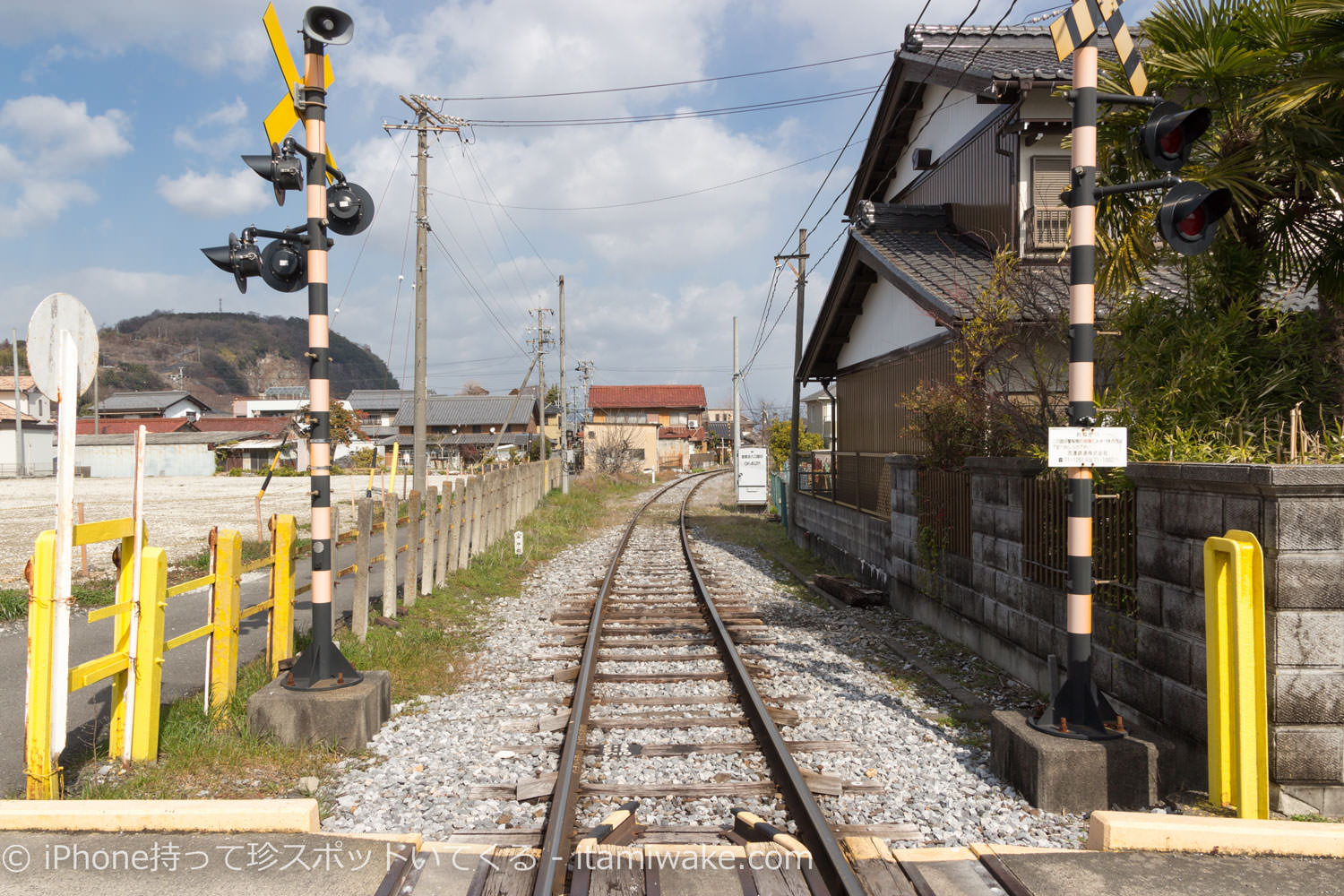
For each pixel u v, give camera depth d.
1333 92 5.77
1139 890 3.40
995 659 7.68
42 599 4.17
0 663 7.12
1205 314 6.64
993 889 3.53
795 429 19.89
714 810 4.45
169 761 4.91
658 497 35.75
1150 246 6.64
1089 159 4.64
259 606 6.49
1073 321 4.69
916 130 16.33
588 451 64.31
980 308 8.60
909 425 11.68
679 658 7.85
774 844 3.82
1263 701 4.00
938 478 9.24
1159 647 5.08
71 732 5.49
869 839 3.98
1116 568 5.73
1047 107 11.46
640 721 5.88
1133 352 6.66
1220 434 5.91
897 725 5.89
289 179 5.50
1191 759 4.76
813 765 5.11
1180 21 6.20
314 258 5.70
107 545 16.80
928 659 7.93
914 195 16.38
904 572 10.32
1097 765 4.45
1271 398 6.22
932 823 4.30
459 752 5.32
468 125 21.25
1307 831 3.71
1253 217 6.39
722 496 35.69
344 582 12.02
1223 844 3.71
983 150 12.98
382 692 5.83
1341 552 4.19
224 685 5.75
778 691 6.70
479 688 6.93
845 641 8.74
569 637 8.88
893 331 13.28
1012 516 7.28
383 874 3.52
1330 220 6.37
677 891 3.50
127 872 3.47
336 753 5.27
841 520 14.37
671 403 85.25
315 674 5.62
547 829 4.01
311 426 5.72
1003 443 8.66
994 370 8.86
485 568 13.45
